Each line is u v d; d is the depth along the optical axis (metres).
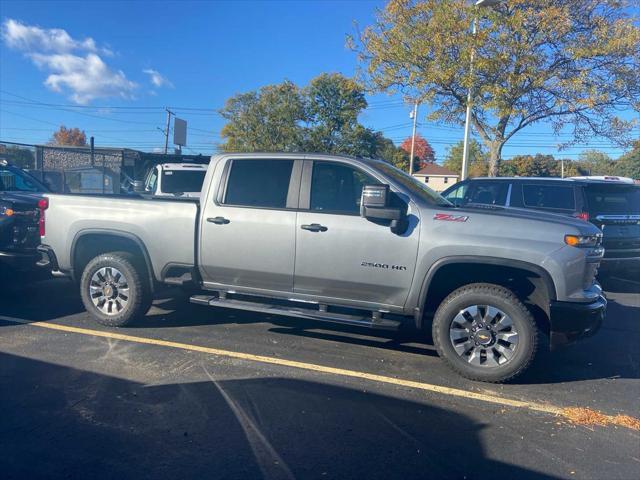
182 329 6.32
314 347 5.79
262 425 3.97
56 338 5.86
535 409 4.39
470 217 4.99
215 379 4.81
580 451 3.71
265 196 5.68
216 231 5.76
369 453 3.62
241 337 6.07
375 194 4.94
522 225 4.88
